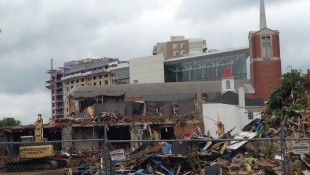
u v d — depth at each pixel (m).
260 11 122.06
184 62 141.50
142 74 144.50
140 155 22.09
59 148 57.12
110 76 171.38
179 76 142.25
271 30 100.38
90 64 185.38
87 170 22.66
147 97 89.62
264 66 99.50
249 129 29.44
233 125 61.69
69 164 37.34
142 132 59.94
